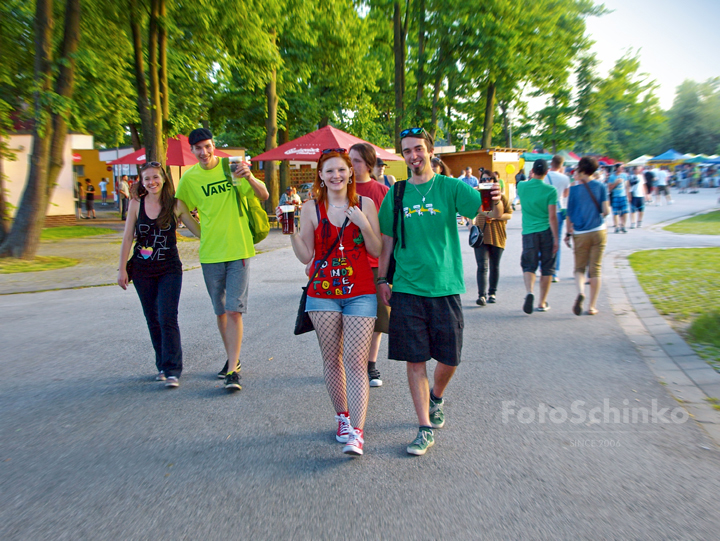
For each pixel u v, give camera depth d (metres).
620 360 5.09
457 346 3.47
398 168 20.14
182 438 3.67
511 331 6.20
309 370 5.04
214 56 15.73
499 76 28.03
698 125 72.44
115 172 31.89
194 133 4.45
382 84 34.81
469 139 43.41
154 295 4.75
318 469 3.23
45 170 11.58
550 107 50.06
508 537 2.54
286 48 22.92
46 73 11.33
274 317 7.04
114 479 3.13
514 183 26.19
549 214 6.75
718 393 4.21
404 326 3.42
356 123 31.28
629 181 17.45
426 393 3.50
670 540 2.50
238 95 24.75
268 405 4.23
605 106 54.09
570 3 28.94
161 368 4.82
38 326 6.66
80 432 3.77
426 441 3.41
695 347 5.29
